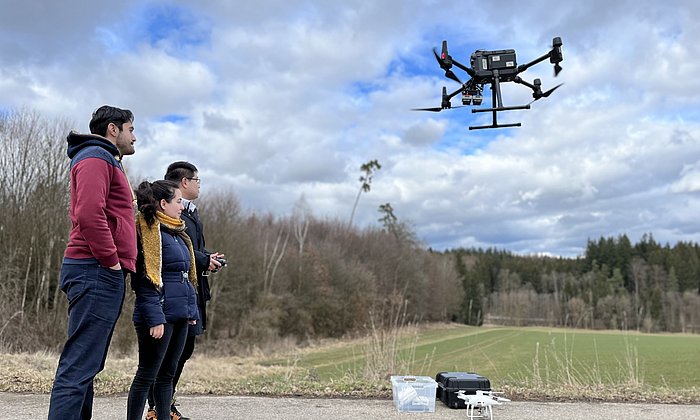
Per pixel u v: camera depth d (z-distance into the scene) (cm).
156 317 353
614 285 6638
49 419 296
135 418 361
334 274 3550
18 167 1880
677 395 600
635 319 5731
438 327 4672
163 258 381
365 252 4612
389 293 4128
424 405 514
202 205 2653
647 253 7925
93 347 308
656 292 6175
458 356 1967
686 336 3922
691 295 6469
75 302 308
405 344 905
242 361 1850
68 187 1928
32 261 1822
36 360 807
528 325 6319
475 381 536
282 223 4472
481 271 7688
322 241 4122
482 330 4316
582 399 580
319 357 2105
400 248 4900
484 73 523
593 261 7838
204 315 459
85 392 304
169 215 394
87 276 308
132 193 339
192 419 468
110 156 316
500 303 6600
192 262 412
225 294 2616
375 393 590
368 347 840
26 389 554
